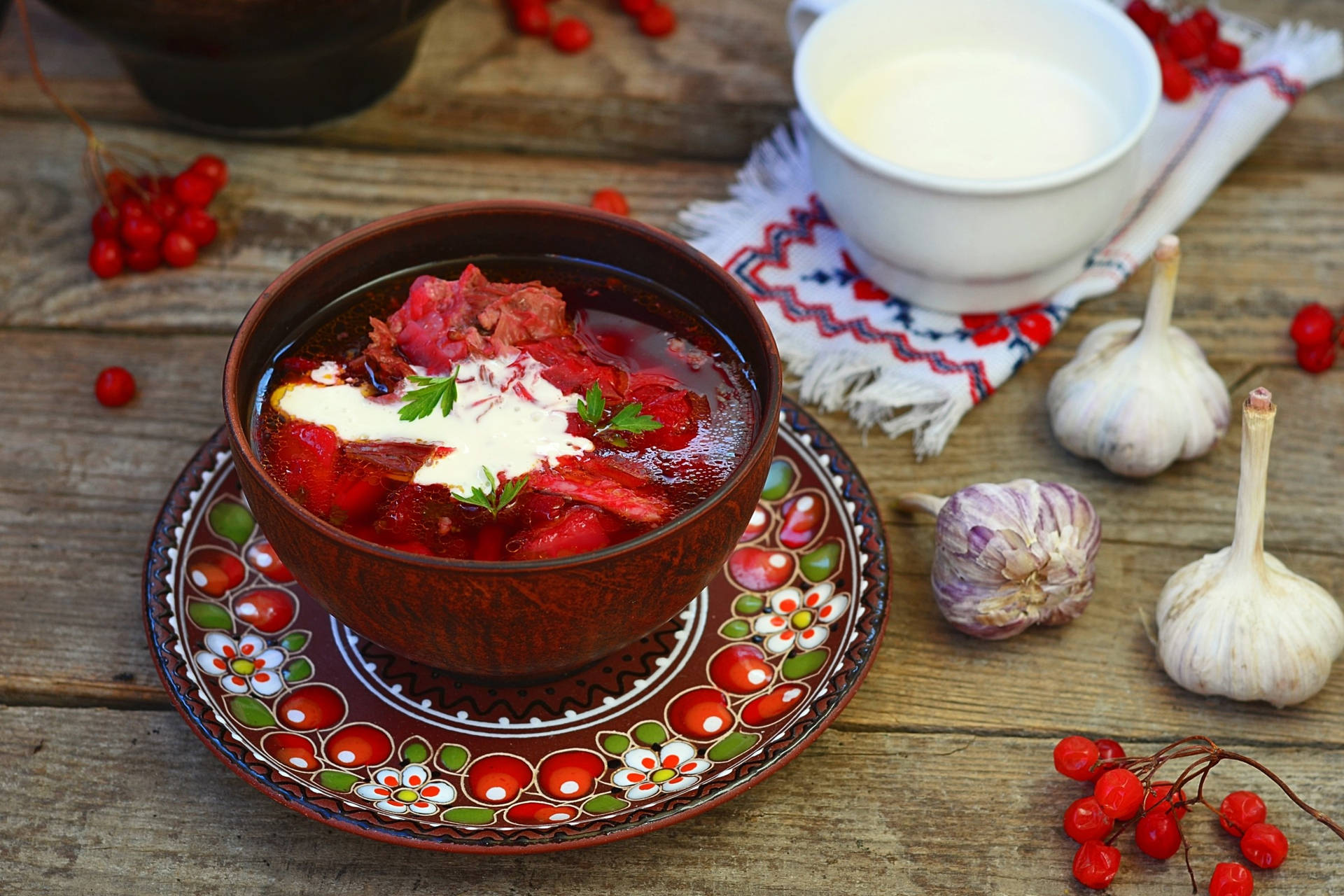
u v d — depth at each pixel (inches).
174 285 29.6
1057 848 23.9
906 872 23.7
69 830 23.8
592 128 31.9
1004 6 29.6
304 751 23.5
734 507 22.7
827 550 25.3
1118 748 24.3
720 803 23.1
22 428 27.7
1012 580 25.0
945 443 27.9
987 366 28.4
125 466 27.3
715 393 24.2
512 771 23.6
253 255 30.0
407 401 23.4
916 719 25.0
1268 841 23.5
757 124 32.2
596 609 22.5
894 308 29.3
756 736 23.7
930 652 25.6
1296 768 24.6
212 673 24.0
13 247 30.0
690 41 33.5
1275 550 26.6
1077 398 27.1
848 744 24.7
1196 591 25.0
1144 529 26.9
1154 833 23.7
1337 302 29.5
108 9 28.3
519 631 22.5
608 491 23.1
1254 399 24.0
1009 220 27.4
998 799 24.3
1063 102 29.3
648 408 23.7
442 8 34.0
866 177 27.6
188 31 28.7
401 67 32.0
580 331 24.7
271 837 23.9
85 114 31.9
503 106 32.2
